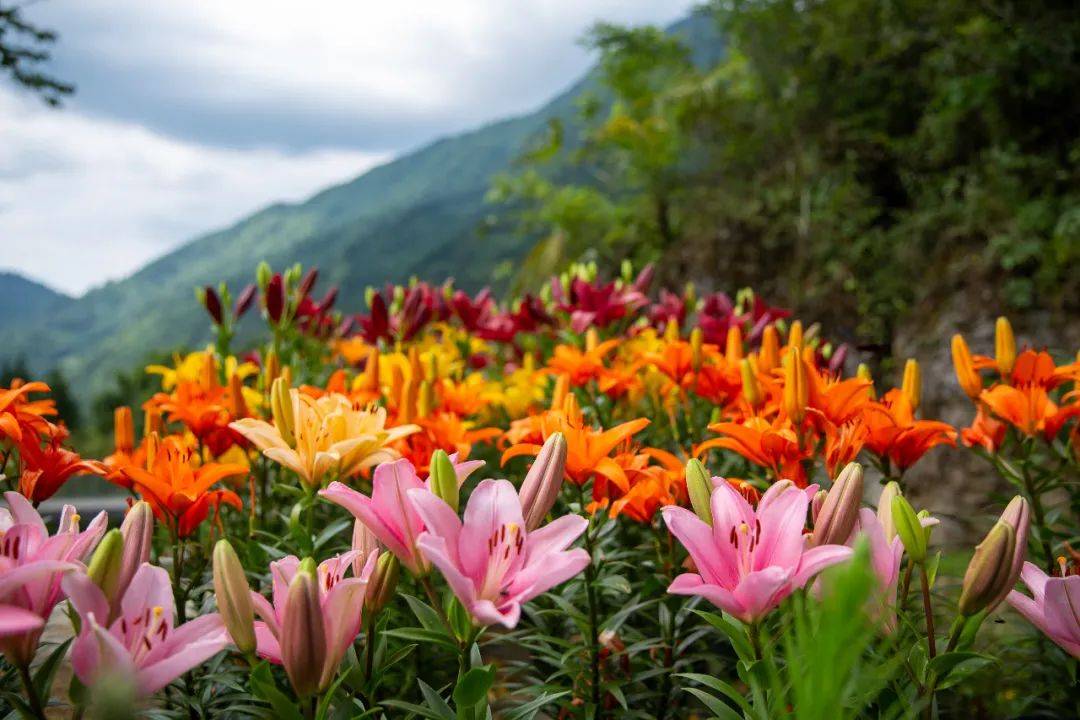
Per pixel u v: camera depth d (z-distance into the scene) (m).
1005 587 1.17
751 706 1.21
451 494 1.16
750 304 4.14
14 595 1.00
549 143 14.65
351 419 1.76
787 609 1.29
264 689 1.06
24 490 1.66
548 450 1.25
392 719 1.45
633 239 12.89
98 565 0.99
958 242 7.96
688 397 3.08
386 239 197.88
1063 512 2.39
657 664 2.00
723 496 1.24
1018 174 8.55
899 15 10.40
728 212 10.72
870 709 1.38
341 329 4.49
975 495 6.16
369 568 1.23
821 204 9.78
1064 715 2.03
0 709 1.47
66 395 18.41
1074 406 2.05
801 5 11.32
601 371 2.82
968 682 2.19
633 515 1.81
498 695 2.34
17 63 8.90
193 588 1.91
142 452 1.81
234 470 1.65
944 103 9.75
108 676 0.89
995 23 9.32
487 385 3.47
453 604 1.16
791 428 1.77
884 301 8.67
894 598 1.20
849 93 10.94
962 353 2.27
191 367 3.19
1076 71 8.52
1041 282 7.08
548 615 2.22
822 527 1.25
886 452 1.85
